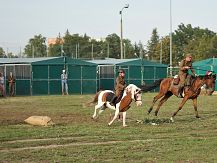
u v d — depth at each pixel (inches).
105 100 866.8
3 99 1553.9
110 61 2148.1
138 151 569.3
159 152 561.6
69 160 514.6
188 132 754.2
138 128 788.0
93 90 1998.0
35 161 511.5
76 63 1943.9
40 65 1855.3
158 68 2175.2
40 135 697.6
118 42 4707.2
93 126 811.4
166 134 725.3
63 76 1866.4
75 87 1945.1
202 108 1208.2
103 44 4606.3
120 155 542.9
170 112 1088.2
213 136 708.7
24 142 639.8
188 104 1339.8
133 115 1007.0
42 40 4532.5
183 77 917.8
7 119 924.6
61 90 1903.3
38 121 829.8
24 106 1251.8
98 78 2043.6
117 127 800.3
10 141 653.3
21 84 1822.1
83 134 711.1
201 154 548.1
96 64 2001.7
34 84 1844.2
